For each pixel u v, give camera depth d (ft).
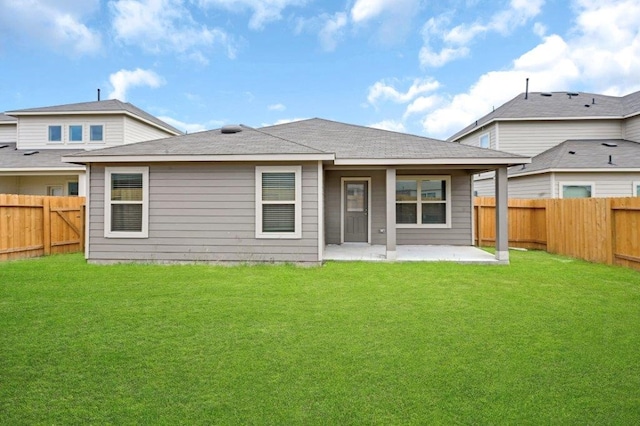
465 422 8.70
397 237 39.86
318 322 15.40
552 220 37.63
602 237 30.50
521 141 61.41
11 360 11.78
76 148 59.57
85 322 15.28
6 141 68.54
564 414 9.00
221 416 8.89
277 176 29.45
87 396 9.76
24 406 9.29
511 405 9.38
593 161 50.83
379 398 9.68
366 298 19.17
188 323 15.23
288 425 8.59
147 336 13.82
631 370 11.19
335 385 10.32
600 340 13.52
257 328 14.69
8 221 31.91
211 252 29.71
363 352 12.45
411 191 39.93
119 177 30.04
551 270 27.07
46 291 20.39
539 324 15.24
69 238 38.19
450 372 11.06
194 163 29.71
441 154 30.86
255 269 27.27
